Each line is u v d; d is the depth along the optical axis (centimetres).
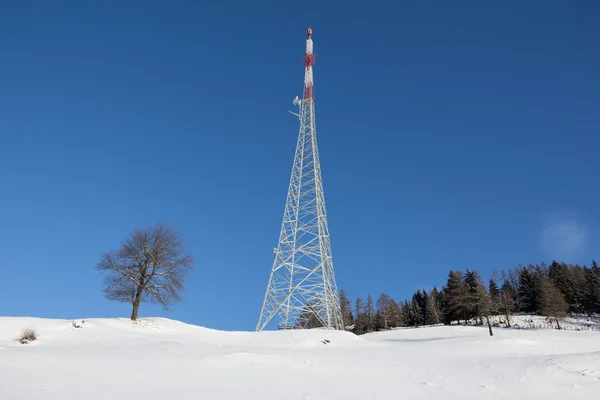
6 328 2972
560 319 7456
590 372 1788
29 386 1098
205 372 1551
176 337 3234
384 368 1927
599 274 8919
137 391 1148
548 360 2147
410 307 10562
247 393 1217
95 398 1024
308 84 5528
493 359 2339
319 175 5019
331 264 4772
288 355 2188
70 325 3181
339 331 3709
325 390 1324
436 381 1585
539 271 10450
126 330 3372
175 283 3916
